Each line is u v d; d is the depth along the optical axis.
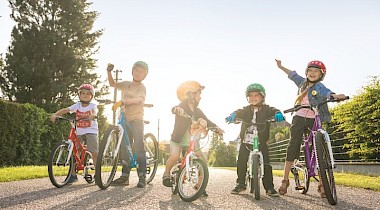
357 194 4.68
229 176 8.41
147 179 6.12
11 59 22.91
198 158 4.09
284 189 4.58
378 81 12.18
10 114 12.95
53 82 22.81
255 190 4.11
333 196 3.85
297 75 5.19
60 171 5.21
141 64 5.73
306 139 4.65
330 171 3.97
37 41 23.41
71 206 3.40
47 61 23.30
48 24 23.97
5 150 12.70
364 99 12.20
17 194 4.17
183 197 3.94
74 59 24.08
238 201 3.98
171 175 4.41
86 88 5.88
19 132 13.49
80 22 24.66
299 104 4.79
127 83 5.82
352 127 12.87
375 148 11.87
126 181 5.50
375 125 11.73
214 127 4.52
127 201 3.79
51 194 4.20
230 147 47.62
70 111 5.83
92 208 3.31
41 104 22.19
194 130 4.37
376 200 4.14
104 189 4.87
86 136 5.71
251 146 4.66
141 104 5.70
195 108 4.75
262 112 4.78
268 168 4.58
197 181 4.02
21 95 22.62
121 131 5.23
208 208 3.50
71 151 5.30
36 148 14.63
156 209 3.37
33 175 6.39
